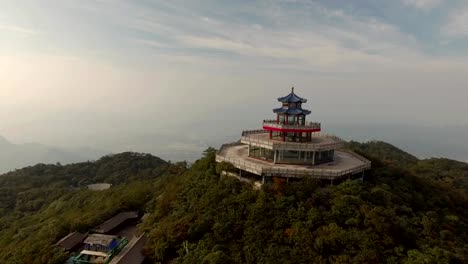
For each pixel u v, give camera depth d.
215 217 37.31
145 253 37.56
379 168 51.38
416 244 32.47
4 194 102.94
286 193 38.03
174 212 42.47
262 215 35.56
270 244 32.16
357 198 35.91
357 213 34.03
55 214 70.56
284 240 32.31
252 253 31.66
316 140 55.31
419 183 50.62
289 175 40.81
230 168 45.69
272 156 48.50
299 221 33.75
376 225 32.16
